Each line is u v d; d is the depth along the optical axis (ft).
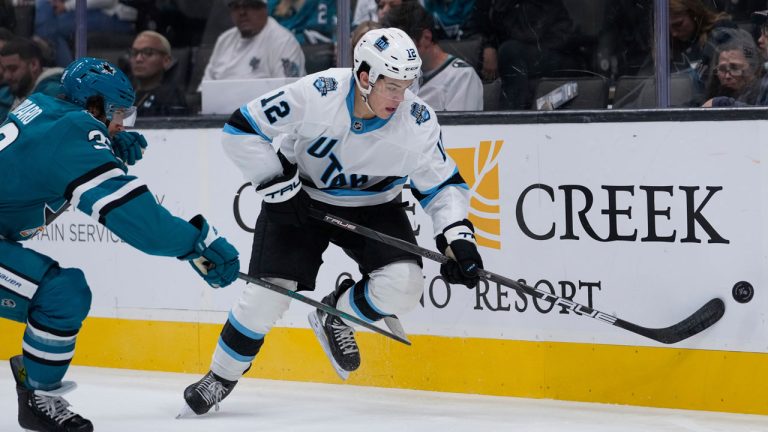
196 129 47.52
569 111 40.91
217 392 39.73
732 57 40.65
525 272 42.14
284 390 44.80
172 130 48.03
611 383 40.93
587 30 43.09
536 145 41.57
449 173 37.68
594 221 40.81
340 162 37.27
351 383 45.55
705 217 38.96
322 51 48.75
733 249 38.60
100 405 42.19
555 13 43.47
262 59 49.90
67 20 52.26
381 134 36.37
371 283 38.50
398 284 37.68
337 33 47.03
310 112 35.99
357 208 38.83
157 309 48.67
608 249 40.65
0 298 33.81
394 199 39.93
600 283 40.86
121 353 49.65
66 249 50.47
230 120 36.55
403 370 44.52
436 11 45.37
